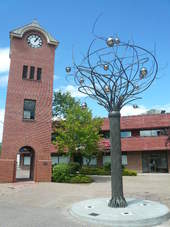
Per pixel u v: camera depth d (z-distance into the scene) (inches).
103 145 1166.3
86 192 539.2
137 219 278.2
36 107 767.1
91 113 930.7
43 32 821.9
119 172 358.0
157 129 1205.7
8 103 733.9
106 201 387.2
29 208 374.0
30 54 796.0
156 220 285.6
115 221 277.6
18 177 912.9
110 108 380.2
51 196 484.1
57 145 936.3
